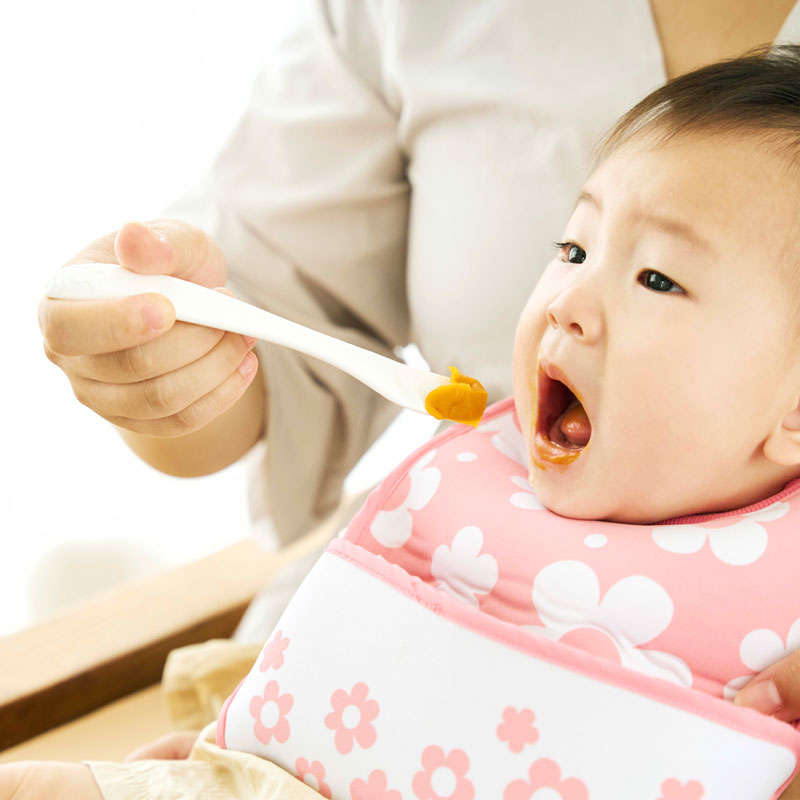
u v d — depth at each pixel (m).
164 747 0.75
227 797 0.58
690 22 0.76
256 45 1.58
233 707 0.60
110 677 0.94
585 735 0.51
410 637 0.56
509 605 0.58
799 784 0.57
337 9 0.95
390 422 1.05
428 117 0.87
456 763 0.53
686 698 0.51
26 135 1.52
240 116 0.98
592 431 0.58
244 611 1.04
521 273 0.81
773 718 0.51
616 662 0.55
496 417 0.72
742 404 0.55
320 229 0.92
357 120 0.92
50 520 1.68
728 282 0.54
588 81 0.78
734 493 0.60
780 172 0.54
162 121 1.58
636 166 0.57
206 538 1.71
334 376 0.93
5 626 1.52
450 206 0.85
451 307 0.84
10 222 1.55
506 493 0.64
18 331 1.61
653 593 0.56
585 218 0.60
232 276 0.93
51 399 1.66
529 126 0.80
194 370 0.56
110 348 0.52
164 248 0.53
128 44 1.53
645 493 0.58
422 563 0.63
